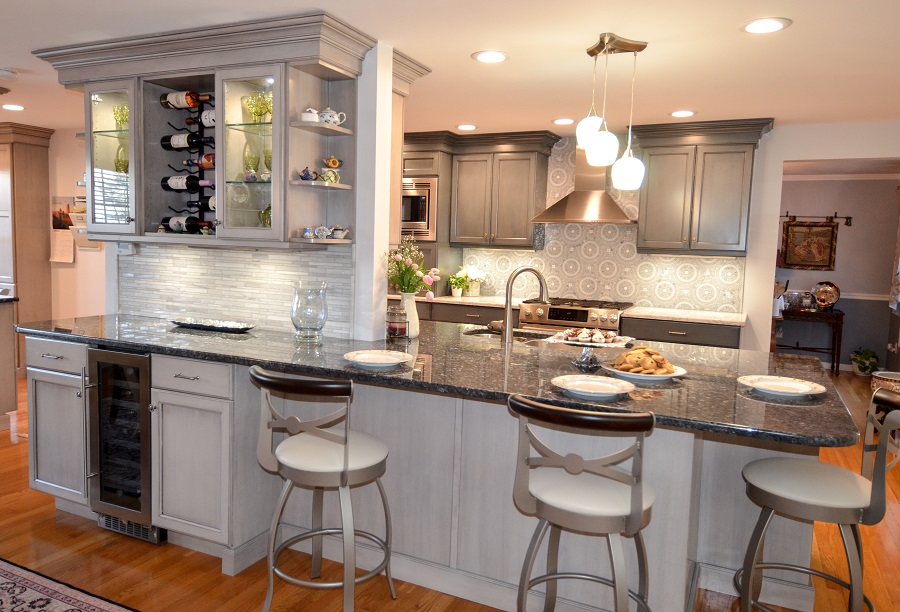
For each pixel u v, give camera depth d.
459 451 2.56
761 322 5.24
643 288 5.65
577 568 2.38
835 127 4.90
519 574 2.49
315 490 2.64
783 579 2.57
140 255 3.85
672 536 2.21
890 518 3.49
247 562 2.79
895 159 4.91
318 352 2.83
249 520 2.80
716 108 4.40
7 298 4.59
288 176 2.98
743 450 2.57
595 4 2.57
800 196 8.07
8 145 5.94
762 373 2.72
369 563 2.79
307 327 3.08
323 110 3.20
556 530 2.27
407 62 3.38
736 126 4.77
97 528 3.14
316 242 3.01
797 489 2.00
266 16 2.84
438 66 3.53
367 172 3.16
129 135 3.37
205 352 2.70
